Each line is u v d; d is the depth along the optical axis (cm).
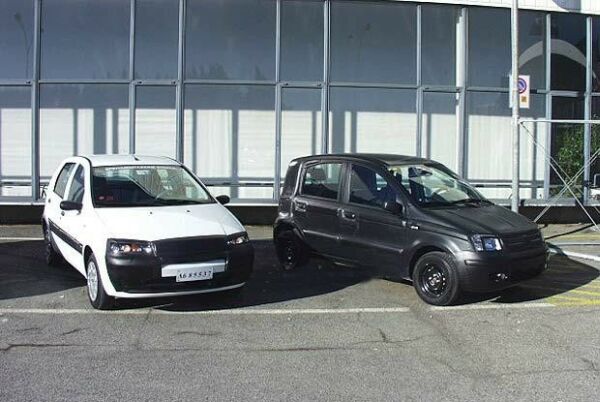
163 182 764
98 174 749
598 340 578
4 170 1342
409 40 1390
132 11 1320
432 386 464
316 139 1367
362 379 477
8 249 1013
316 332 597
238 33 1351
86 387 455
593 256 984
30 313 650
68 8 1334
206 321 629
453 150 1408
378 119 1384
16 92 1338
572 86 1428
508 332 601
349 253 784
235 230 676
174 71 1337
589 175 1416
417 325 623
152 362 510
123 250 620
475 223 685
